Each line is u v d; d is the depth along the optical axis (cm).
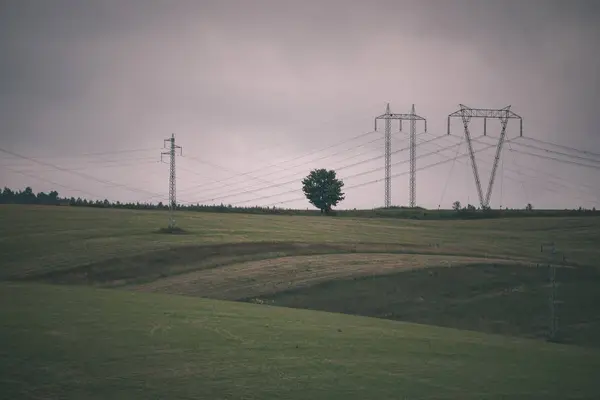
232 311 5150
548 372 3669
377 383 3253
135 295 5791
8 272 7319
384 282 7025
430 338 4506
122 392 2995
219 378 3238
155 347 3756
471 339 4650
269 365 3494
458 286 7056
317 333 4381
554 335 5806
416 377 3394
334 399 2997
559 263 8312
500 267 7812
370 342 4184
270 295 6500
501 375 3528
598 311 6531
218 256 8338
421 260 8156
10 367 3275
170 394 2991
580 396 3219
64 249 8412
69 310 4719
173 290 6681
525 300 6750
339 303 6391
